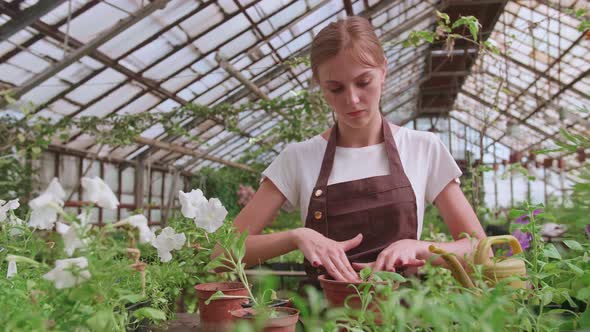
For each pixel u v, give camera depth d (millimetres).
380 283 731
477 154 19234
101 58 5656
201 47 6488
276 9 6332
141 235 667
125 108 7316
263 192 1479
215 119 7977
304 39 7734
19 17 4219
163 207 12445
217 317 1020
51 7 4227
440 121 20078
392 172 1342
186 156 12047
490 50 2943
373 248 1297
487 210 4801
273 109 7461
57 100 6309
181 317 1205
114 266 614
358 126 1258
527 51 10664
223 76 7609
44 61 5121
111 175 9883
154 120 7477
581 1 7602
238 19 6203
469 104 17750
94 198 618
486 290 652
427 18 9031
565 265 890
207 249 1155
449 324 590
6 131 5855
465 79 14977
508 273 849
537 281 759
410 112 19828
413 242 1069
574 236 921
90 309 598
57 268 583
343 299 850
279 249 1174
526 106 14188
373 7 7805
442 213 1394
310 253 1072
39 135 6145
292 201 1492
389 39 9844
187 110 7699
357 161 1401
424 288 596
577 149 772
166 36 5867
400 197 1312
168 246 943
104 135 7215
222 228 979
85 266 584
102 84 6348
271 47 7426
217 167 14828
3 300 652
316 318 608
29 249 872
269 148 10289
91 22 4832
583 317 642
